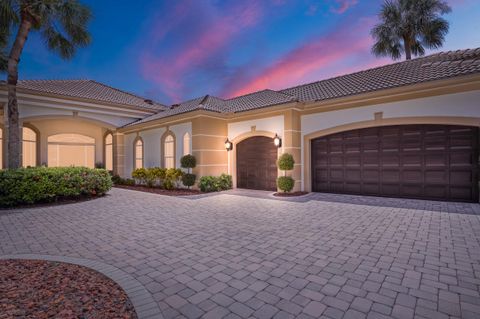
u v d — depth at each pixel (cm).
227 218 746
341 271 386
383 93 962
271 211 833
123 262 433
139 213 826
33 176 945
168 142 1555
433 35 2395
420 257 435
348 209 828
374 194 1045
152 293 328
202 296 321
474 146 841
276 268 401
